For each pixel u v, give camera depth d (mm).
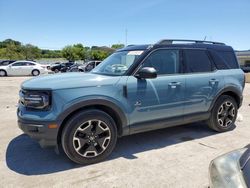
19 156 4051
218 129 5230
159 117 4309
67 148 3559
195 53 4809
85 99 3566
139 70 4051
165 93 4273
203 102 4824
